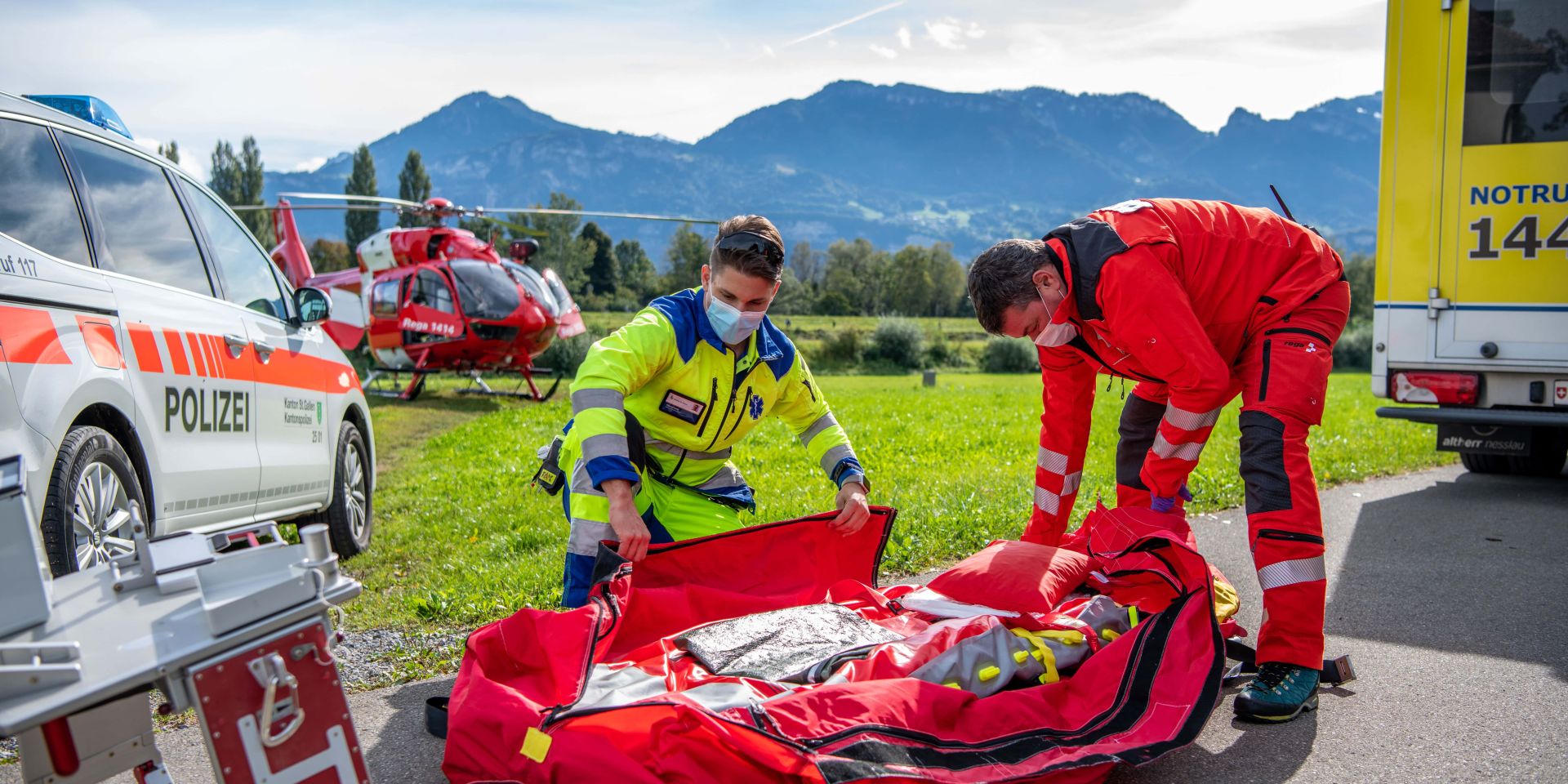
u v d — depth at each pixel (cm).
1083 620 349
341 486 657
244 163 11262
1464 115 709
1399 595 498
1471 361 721
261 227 9212
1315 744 320
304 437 587
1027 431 1279
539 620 306
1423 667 391
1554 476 873
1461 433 784
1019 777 254
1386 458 955
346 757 213
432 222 2131
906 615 357
